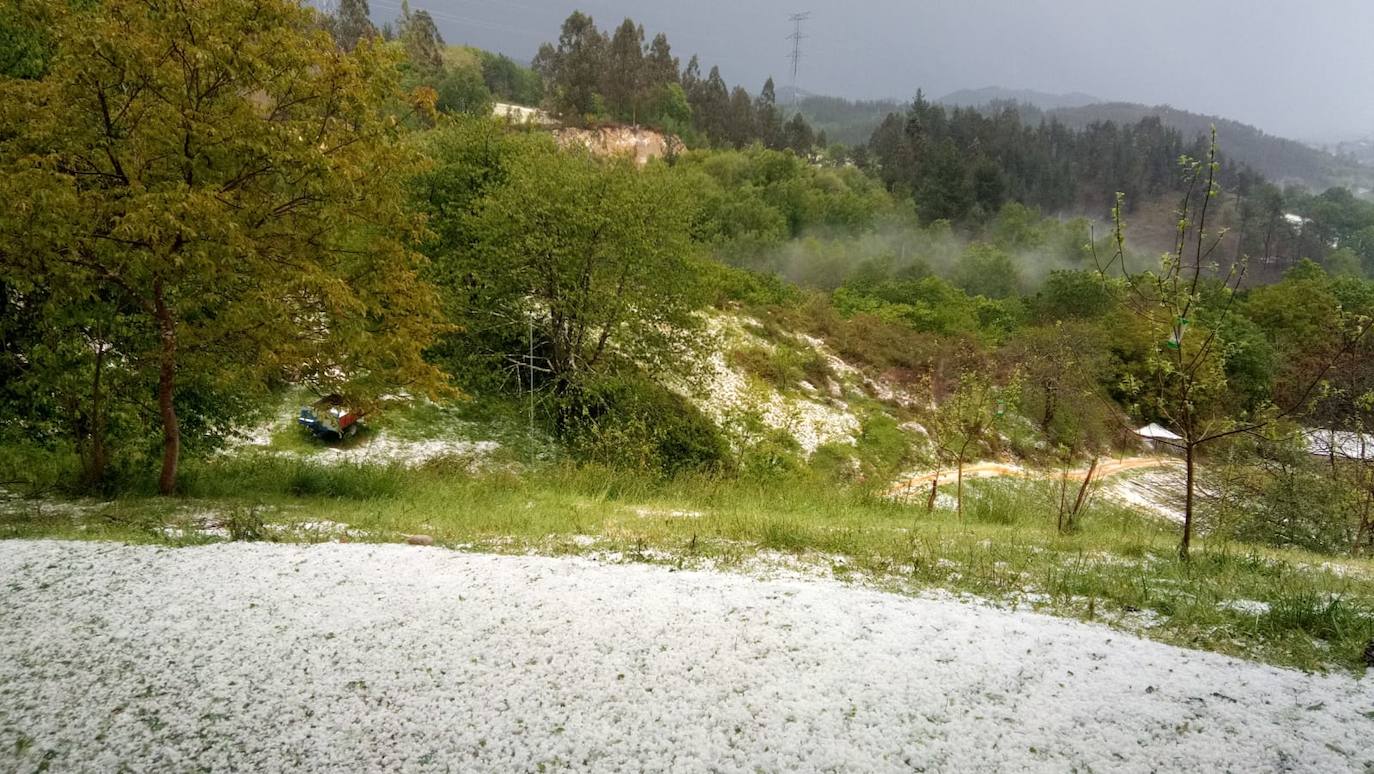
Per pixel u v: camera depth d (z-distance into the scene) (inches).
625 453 711.1
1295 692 151.0
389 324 463.5
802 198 3971.5
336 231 424.5
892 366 1625.2
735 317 1598.2
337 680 148.9
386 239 440.5
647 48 6112.2
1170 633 188.7
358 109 398.9
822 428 1202.0
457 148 1120.8
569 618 179.2
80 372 406.0
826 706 139.5
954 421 649.0
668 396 989.2
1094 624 193.5
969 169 5615.2
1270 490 633.6
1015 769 121.2
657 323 1003.9
